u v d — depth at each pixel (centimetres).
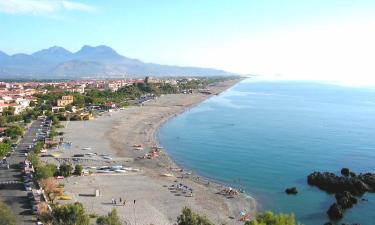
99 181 14175
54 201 11656
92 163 16875
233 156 19300
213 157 19012
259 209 12362
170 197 12862
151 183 14288
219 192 13762
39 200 11281
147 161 17712
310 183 15050
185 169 16788
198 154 19575
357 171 16950
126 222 10512
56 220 9106
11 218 9488
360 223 11406
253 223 8706
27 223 9675
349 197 13050
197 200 12750
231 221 11150
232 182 15150
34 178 13162
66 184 13562
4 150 16575
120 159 17812
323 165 17850
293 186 14738
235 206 12456
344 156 19575
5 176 13688
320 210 12388
